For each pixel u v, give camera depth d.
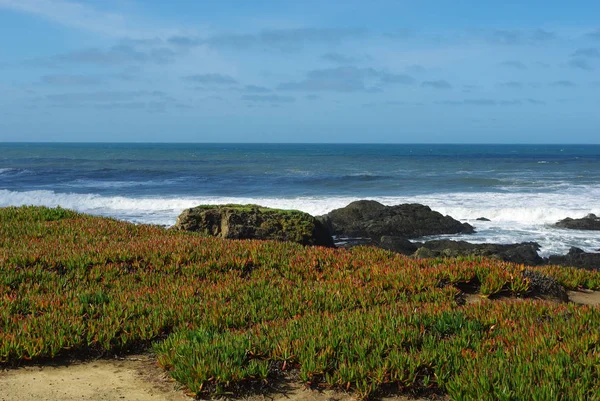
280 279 12.12
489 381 6.50
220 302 10.39
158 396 7.09
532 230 34.38
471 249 27.58
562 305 9.98
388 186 60.88
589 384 6.42
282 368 7.64
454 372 7.17
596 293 12.69
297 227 19.50
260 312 9.93
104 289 11.16
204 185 62.94
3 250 13.22
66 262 12.38
